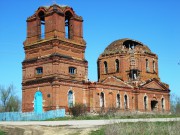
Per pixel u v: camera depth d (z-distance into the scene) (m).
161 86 76.44
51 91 57.56
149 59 77.56
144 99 71.56
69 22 62.84
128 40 78.50
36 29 61.84
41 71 60.00
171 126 27.86
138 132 26.69
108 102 63.97
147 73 76.25
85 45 63.72
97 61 79.94
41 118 54.88
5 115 59.78
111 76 68.88
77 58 62.03
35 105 59.44
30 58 62.00
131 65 74.12
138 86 70.62
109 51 77.88
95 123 35.34
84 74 62.47
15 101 95.81
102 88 63.28
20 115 57.78
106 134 26.97
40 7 61.47
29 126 35.91
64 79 58.38
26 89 61.38
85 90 61.91
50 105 57.19
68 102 58.72
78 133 29.94
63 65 58.94
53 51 58.66
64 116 54.78
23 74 62.16
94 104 61.12
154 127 27.84
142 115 49.09
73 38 62.06
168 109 77.31
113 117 46.34
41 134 31.30
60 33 59.75
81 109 54.25
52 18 59.62
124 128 27.56
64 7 61.31
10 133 32.84
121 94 67.00
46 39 59.75
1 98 93.88
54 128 33.44
